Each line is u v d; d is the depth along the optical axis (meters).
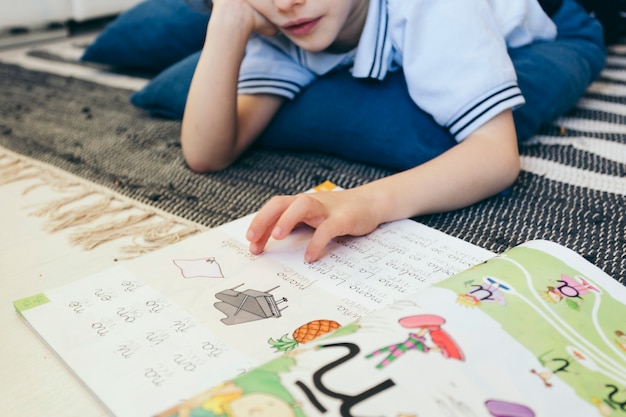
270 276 0.55
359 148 0.81
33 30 1.67
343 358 0.39
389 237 0.62
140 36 1.31
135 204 0.75
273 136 0.89
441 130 0.76
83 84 1.27
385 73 0.80
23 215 0.73
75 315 0.50
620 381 0.40
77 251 0.65
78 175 0.84
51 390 0.45
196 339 0.47
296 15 0.71
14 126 1.04
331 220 0.58
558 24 1.13
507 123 0.72
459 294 0.46
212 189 0.78
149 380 0.43
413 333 0.41
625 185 0.74
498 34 0.75
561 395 0.38
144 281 0.55
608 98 1.08
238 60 0.81
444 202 0.66
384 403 0.36
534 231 0.64
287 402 0.35
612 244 0.60
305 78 0.89
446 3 0.72
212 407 0.35
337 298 0.52
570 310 0.46
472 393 0.37
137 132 0.99
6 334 0.51
